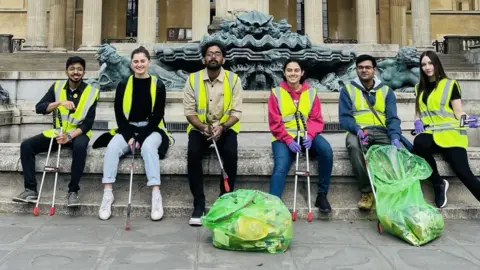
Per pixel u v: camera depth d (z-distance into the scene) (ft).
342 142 29.84
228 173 17.35
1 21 140.56
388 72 42.88
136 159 18.44
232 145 17.35
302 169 18.17
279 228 13.52
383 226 15.56
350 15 141.38
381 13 134.62
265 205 13.84
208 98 17.83
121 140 17.89
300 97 18.40
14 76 53.16
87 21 104.68
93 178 18.72
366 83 18.94
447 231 15.94
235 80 18.15
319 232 15.87
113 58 39.47
